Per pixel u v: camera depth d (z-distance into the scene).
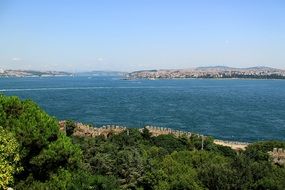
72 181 29.75
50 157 29.52
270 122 160.38
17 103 31.86
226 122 159.12
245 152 69.44
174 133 97.62
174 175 44.59
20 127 29.52
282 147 82.19
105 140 79.12
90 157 50.34
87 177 31.00
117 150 56.34
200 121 161.25
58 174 29.72
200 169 45.84
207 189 43.19
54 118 33.06
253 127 146.50
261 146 83.12
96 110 196.12
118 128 103.56
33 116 31.22
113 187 32.69
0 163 26.03
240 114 187.50
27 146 29.41
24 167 29.88
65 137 32.19
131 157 46.31
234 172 43.75
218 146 83.38
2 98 31.86
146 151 62.41
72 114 178.50
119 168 45.47
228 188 42.66
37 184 28.75
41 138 29.80
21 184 28.78
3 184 25.94
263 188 43.09
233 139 121.12
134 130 91.38
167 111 196.62
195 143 81.94
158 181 44.47
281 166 60.06
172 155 53.69
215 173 43.59
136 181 44.28
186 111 197.38
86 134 98.25
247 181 43.47
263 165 46.31
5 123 29.94
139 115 179.00
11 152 26.67
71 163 31.08
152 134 94.81
